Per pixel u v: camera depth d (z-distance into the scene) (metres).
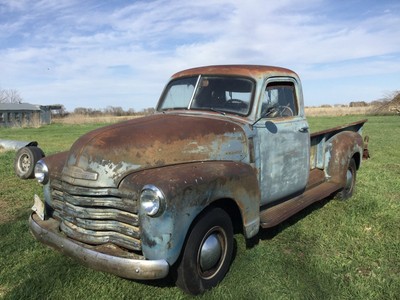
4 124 38.09
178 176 3.14
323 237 4.69
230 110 4.35
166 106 4.82
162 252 3.01
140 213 3.05
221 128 3.95
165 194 2.95
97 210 3.24
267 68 4.64
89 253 3.13
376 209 5.71
